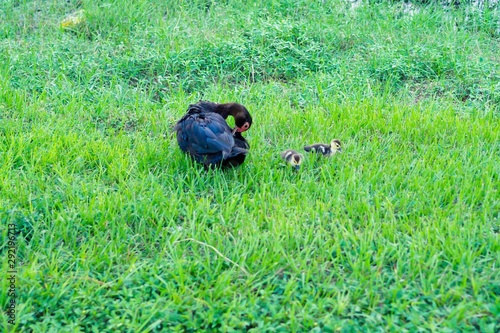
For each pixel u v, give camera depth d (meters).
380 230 6.06
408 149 7.66
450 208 6.38
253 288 5.29
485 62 9.66
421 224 6.13
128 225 6.21
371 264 5.59
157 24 10.96
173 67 9.66
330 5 11.80
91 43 10.41
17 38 10.64
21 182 6.65
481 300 5.11
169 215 6.23
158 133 8.01
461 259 5.49
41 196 6.52
